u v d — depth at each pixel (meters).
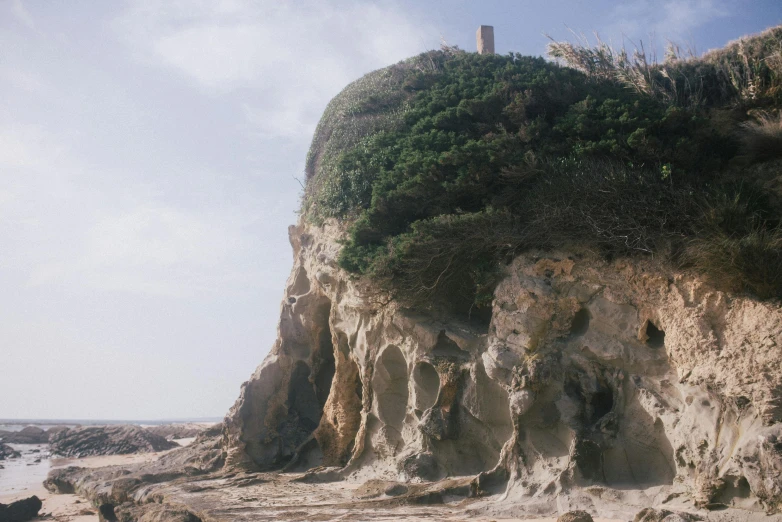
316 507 15.33
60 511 23.16
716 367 11.88
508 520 12.54
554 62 24.08
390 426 18.67
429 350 17.20
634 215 14.25
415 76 25.72
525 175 16.41
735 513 10.50
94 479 26.41
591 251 14.83
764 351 11.27
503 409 15.67
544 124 17.73
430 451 16.83
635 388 13.61
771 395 10.70
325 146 26.38
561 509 12.79
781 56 16.75
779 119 15.04
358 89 28.64
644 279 13.80
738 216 13.16
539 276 15.34
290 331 24.05
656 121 16.00
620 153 15.74
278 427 23.64
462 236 16.33
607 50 21.92
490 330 15.87
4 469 38.62
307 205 26.16
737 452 10.88
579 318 15.09
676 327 12.87
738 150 15.54
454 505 14.16
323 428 21.44
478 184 17.09
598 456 13.38
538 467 14.16
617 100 17.55
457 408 16.42
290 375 23.97
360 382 21.08
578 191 15.07
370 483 16.78
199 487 19.61
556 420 14.25
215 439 27.08
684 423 12.28
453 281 17.30
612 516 12.05
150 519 16.09
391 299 18.02
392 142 22.36
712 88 18.42
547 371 14.43
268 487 19.03
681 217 13.88
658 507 11.77
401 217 18.78
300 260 25.02
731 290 12.43
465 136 19.59
